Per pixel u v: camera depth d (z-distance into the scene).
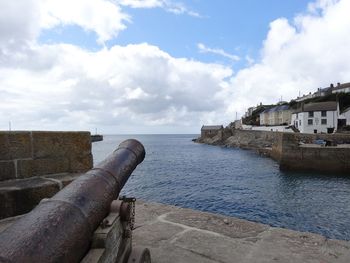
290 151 35.44
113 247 2.35
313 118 65.25
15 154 3.96
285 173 34.88
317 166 34.25
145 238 4.16
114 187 2.64
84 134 4.70
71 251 1.84
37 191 3.80
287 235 4.29
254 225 4.68
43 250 1.62
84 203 2.15
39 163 4.19
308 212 19.33
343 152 33.28
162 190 26.78
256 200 22.73
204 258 3.61
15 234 1.62
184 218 4.95
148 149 86.81
